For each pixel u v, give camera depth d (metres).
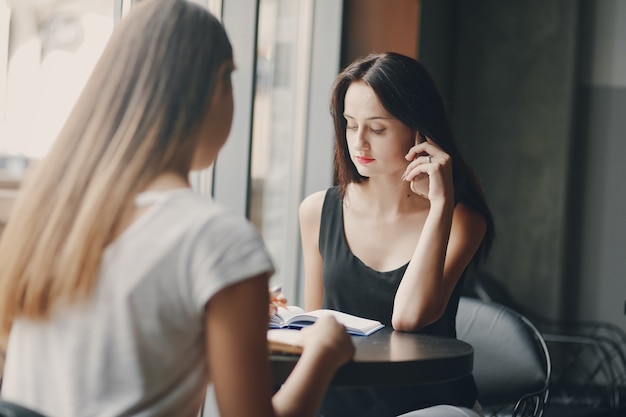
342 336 1.20
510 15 5.22
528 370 2.56
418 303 1.79
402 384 1.38
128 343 1.03
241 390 1.04
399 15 3.59
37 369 1.08
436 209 1.85
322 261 2.05
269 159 3.38
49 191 1.09
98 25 2.10
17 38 1.95
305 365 1.15
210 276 1.02
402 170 1.95
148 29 1.12
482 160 5.28
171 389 1.06
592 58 5.45
